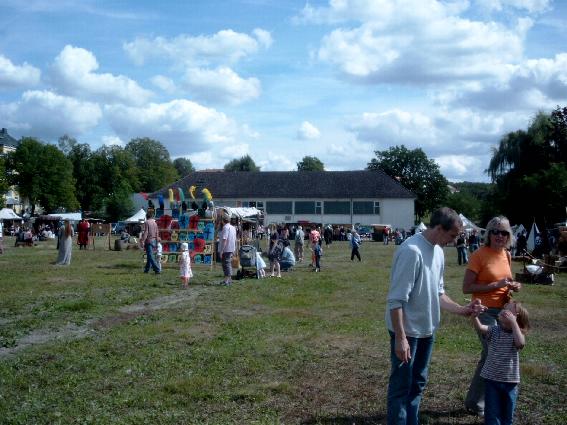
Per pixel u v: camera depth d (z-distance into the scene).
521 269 26.81
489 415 5.18
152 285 17.69
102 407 6.27
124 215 98.12
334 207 85.69
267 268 24.02
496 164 61.47
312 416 6.02
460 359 8.44
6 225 77.44
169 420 5.87
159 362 8.09
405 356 4.81
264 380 7.32
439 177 99.75
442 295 5.50
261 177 90.12
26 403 6.41
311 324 11.19
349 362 8.21
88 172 115.06
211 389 6.89
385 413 6.09
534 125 60.12
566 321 12.02
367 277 21.62
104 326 10.99
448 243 5.06
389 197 84.12
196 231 24.84
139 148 133.25
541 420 5.95
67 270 22.44
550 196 51.84
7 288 16.53
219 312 12.70
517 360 5.19
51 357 8.50
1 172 78.69
